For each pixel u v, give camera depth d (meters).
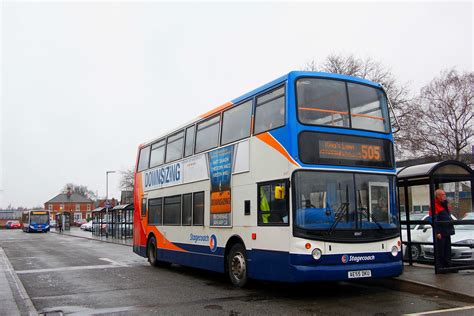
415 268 11.93
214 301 9.51
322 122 9.45
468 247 12.42
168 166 15.28
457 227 13.88
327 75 9.84
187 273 14.51
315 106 9.50
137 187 18.28
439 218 11.32
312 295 9.96
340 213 9.13
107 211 42.28
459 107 35.97
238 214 10.84
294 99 9.34
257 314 8.19
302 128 9.22
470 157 34.84
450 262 11.29
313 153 9.19
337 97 9.79
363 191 9.46
